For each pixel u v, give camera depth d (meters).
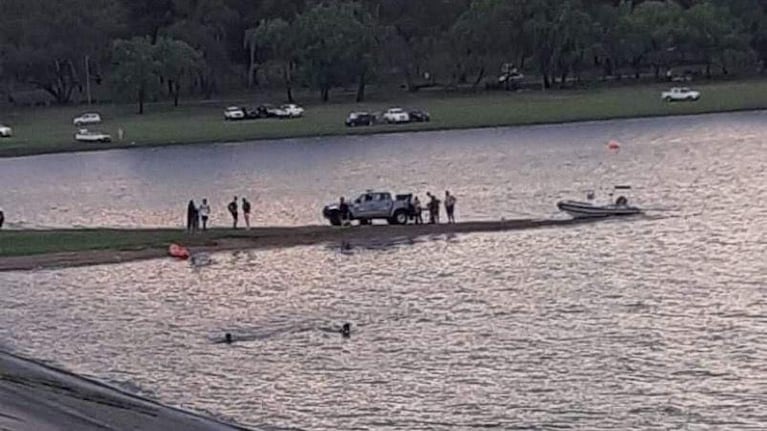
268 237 94.94
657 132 185.38
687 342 61.53
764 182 132.62
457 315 69.00
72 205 134.00
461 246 92.50
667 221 105.38
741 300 71.94
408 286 78.06
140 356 59.97
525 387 53.81
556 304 71.62
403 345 61.75
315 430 48.22
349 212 101.06
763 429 47.91
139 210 127.06
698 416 49.62
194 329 66.19
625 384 54.03
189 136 190.12
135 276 81.81
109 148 185.88
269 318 68.88
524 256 88.38
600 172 145.38
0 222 106.56
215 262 86.62
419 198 121.81
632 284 77.75
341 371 56.75
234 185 145.25
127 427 45.84
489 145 176.38
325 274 82.25
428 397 52.50
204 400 51.97
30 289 78.12
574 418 49.53
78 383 54.06
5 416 45.84
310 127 193.62
